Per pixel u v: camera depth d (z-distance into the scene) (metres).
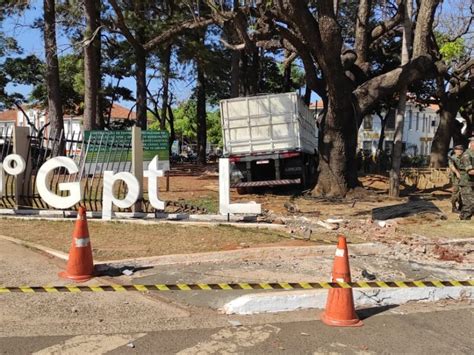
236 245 7.89
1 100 38.88
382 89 15.47
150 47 25.22
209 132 76.75
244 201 14.08
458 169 11.87
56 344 4.24
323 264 6.93
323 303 5.36
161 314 4.98
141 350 4.16
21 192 10.43
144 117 27.25
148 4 26.02
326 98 16.44
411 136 58.22
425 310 5.41
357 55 18.55
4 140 11.06
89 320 4.78
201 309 5.18
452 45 23.00
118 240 8.16
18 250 7.22
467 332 4.77
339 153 15.28
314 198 14.68
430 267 6.98
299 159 16.14
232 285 4.58
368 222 10.20
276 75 39.66
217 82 38.62
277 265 6.84
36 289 4.47
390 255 7.62
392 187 15.37
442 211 12.22
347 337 4.54
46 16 22.70
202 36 29.20
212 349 4.21
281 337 4.50
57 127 22.88
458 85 26.80
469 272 6.79
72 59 31.19
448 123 27.34
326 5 13.27
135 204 10.02
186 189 16.97
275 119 15.85
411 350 4.30
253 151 15.98
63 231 8.73
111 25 24.42
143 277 6.18
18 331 4.49
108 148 12.97
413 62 15.32
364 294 5.53
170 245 7.85
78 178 10.75
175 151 73.00
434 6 15.13
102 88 29.95
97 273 6.25
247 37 15.43
